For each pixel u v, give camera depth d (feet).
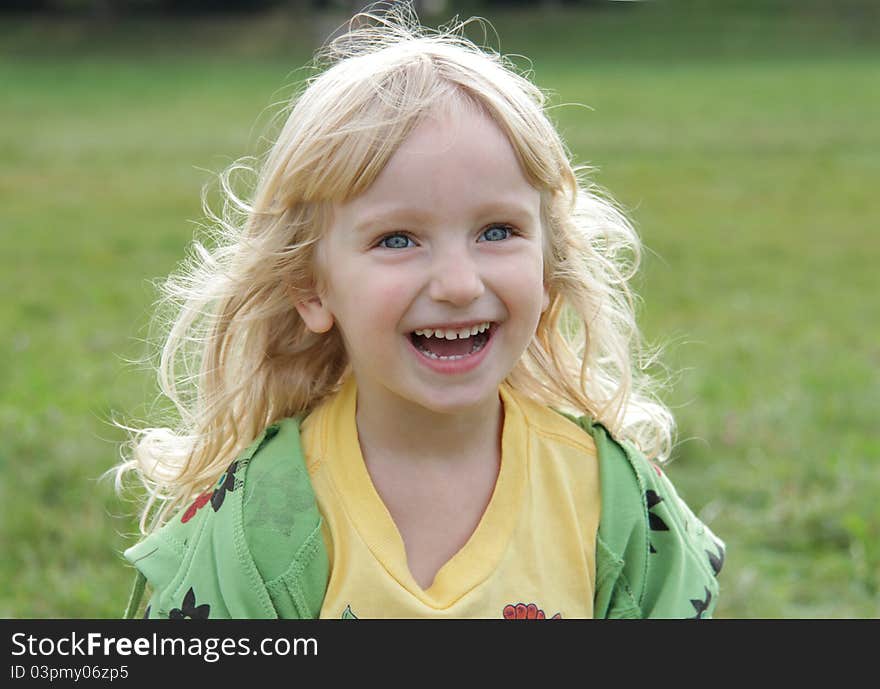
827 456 20.58
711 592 9.80
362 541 8.98
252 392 10.04
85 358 27.84
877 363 28.07
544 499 9.41
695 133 79.56
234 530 9.04
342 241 8.82
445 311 8.52
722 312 33.88
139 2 167.84
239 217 11.44
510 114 8.68
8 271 40.04
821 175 63.52
